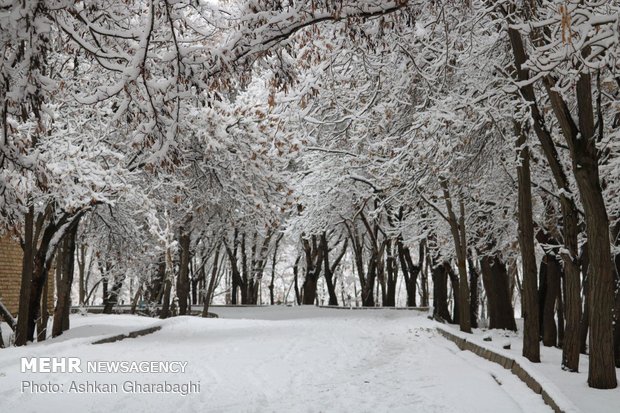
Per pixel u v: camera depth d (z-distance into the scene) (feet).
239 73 31.07
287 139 48.57
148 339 65.98
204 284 190.60
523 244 43.14
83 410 29.22
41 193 53.78
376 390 35.68
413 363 47.57
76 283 228.02
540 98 52.16
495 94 46.83
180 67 29.17
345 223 126.52
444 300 107.24
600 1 26.99
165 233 87.10
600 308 32.01
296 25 30.14
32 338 62.80
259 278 178.70
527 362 35.68
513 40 42.78
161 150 30.09
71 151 54.60
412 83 53.78
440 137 46.01
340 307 127.13
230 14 34.45
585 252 58.65
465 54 51.96
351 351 57.47
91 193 54.95
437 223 88.74
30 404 30.12
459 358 48.26
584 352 61.62
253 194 69.72
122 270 112.78
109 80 59.31
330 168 90.89
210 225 112.27
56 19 25.99
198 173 74.95
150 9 27.86
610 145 40.01
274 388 36.68
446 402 30.68
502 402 29.66
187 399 32.50
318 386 37.73
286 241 185.06
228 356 51.26
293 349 57.67
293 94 46.39
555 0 25.58
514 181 66.03
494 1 45.78
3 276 83.15
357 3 29.94
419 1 36.04
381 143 52.39
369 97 53.57
